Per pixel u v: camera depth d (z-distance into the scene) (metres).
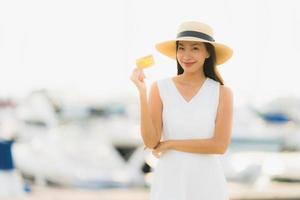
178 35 4.22
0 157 9.17
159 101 4.24
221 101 4.21
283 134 15.61
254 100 25.52
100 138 13.07
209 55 4.26
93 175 11.65
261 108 22.89
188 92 4.21
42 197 9.30
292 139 15.66
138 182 11.65
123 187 11.58
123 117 22.78
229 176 12.17
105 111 23.41
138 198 9.73
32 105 14.05
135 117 22.44
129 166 11.95
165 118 4.21
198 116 4.16
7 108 24.61
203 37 4.16
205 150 4.14
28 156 12.16
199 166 4.14
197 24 4.19
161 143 4.21
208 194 4.15
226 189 4.25
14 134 13.45
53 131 13.20
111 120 20.55
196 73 4.25
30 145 12.62
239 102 23.62
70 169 11.73
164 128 4.23
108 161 12.00
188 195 4.13
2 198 8.84
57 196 9.93
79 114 20.59
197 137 4.16
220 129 4.17
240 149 14.91
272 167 13.01
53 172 11.79
